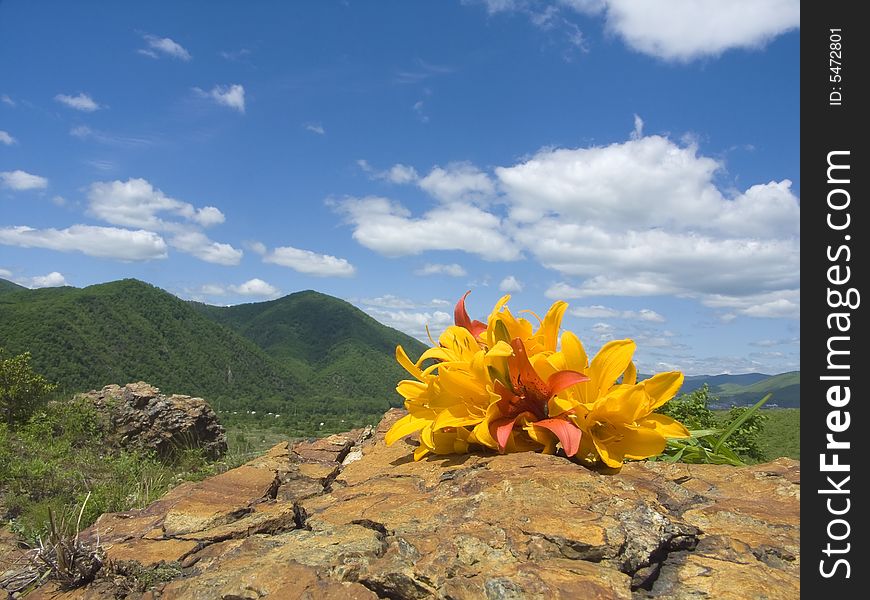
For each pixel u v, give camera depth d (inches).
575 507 64.1
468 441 91.6
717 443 113.3
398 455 102.7
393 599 54.1
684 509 69.1
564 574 51.6
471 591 50.9
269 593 54.4
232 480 90.2
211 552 67.0
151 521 78.5
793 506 69.9
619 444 82.5
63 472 355.9
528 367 85.5
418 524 66.4
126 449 531.5
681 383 84.7
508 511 64.1
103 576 65.7
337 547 61.7
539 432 83.9
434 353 96.7
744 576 53.9
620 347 83.0
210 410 606.2
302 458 109.5
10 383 553.3
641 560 54.9
